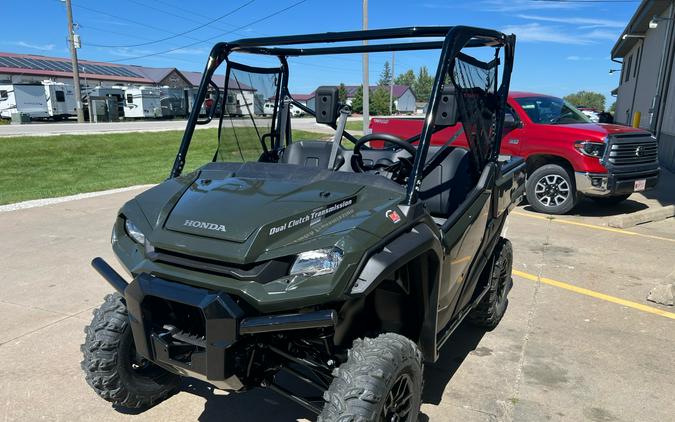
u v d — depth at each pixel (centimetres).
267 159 400
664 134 1652
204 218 252
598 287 532
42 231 703
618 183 810
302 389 346
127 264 265
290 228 242
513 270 581
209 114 348
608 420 313
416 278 273
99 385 288
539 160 885
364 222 244
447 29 311
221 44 354
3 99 3656
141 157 1778
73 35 3481
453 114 290
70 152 1797
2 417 307
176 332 248
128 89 4153
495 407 325
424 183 381
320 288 222
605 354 393
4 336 405
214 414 317
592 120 936
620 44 2584
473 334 427
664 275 567
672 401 333
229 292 229
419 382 262
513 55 388
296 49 407
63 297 481
